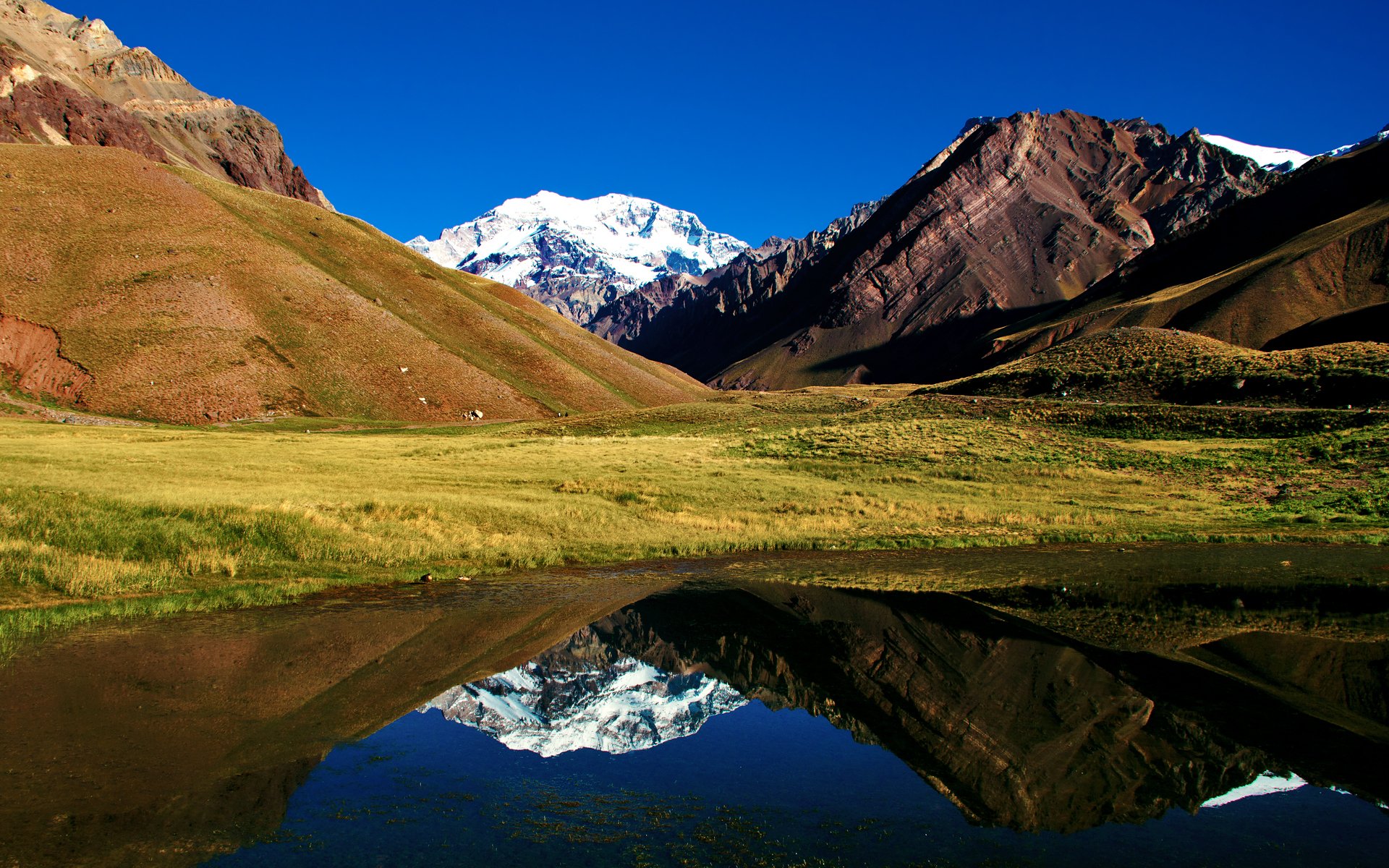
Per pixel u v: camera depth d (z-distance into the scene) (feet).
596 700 37.17
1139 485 127.65
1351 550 84.64
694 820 24.84
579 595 62.90
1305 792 26.50
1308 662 43.01
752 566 77.61
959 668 42.14
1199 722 33.99
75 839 22.85
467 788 27.22
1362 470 122.72
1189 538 93.25
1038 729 33.06
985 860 21.94
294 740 31.58
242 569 67.36
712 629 51.19
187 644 46.01
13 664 41.22
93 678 38.93
